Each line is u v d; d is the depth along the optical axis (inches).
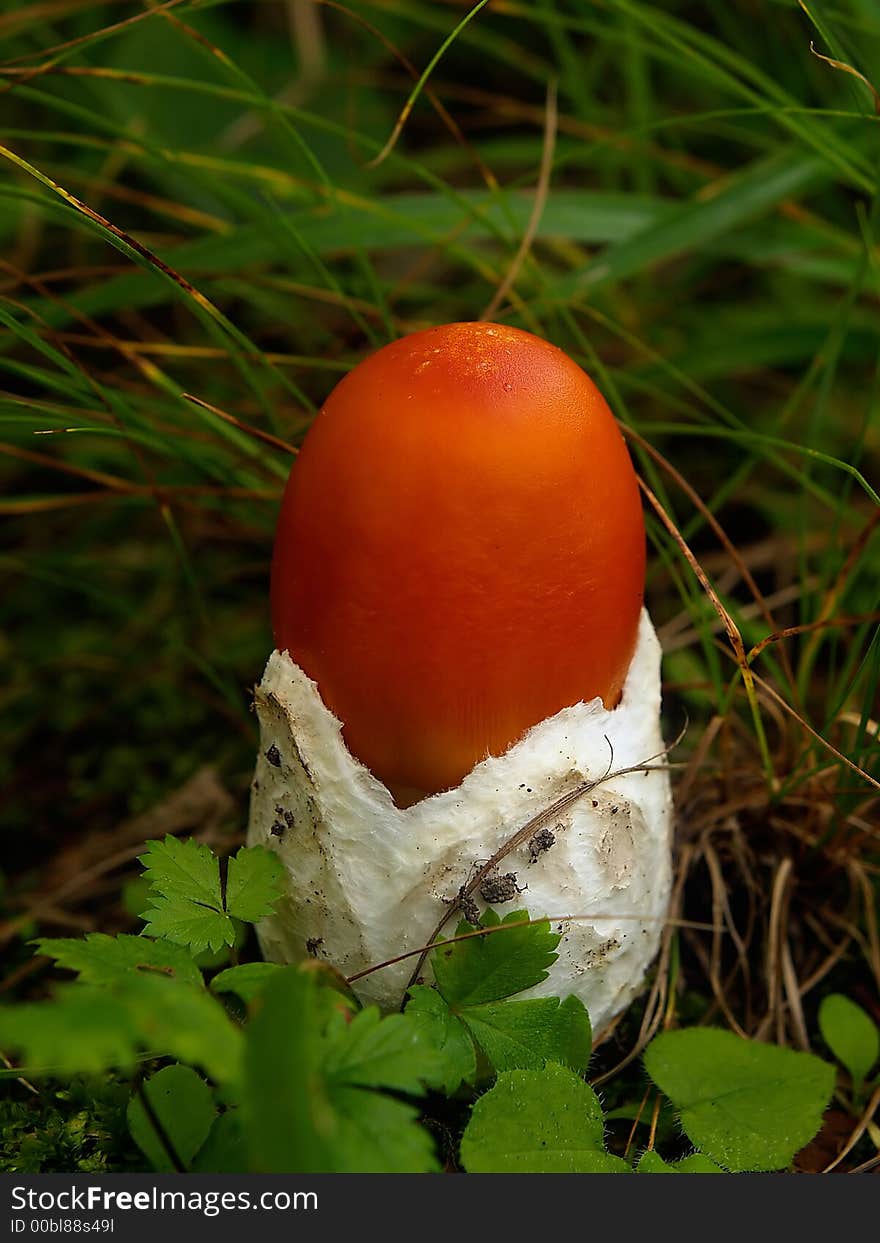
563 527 7.1
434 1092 7.9
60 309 10.1
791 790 9.4
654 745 8.0
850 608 10.9
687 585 11.5
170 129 12.8
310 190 10.4
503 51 12.3
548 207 11.1
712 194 11.1
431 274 13.9
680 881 9.3
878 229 11.3
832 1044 8.4
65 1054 5.5
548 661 7.2
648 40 11.9
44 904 9.6
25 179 11.6
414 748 7.3
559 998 7.7
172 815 10.3
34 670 11.6
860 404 12.6
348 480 7.1
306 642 7.4
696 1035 7.9
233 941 7.3
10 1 12.5
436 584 7.0
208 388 12.2
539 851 7.4
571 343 11.9
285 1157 5.7
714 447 12.9
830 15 9.6
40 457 9.7
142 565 11.6
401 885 7.4
